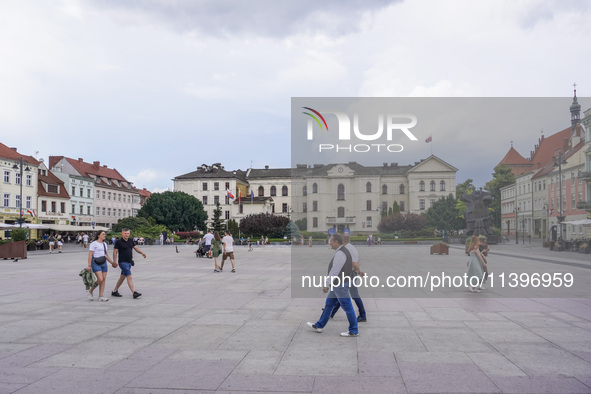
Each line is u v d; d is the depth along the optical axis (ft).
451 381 16.26
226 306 32.55
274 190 346.13
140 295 36.91
